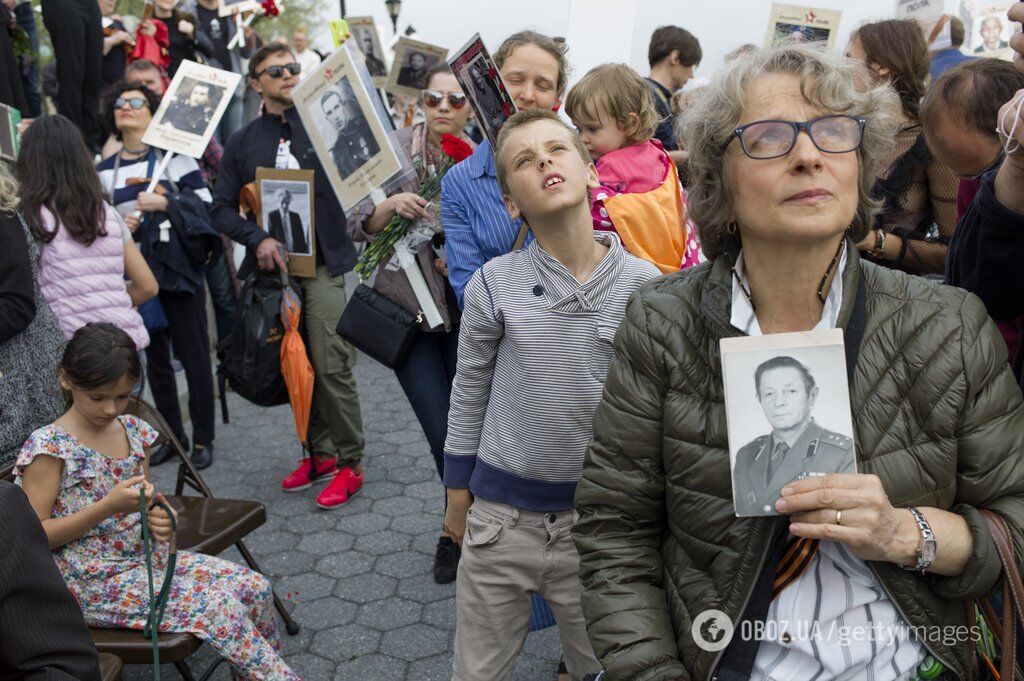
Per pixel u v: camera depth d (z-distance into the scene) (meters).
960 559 1.24
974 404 1.27
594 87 2.79
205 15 7.77
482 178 2.75
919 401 1.26
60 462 2.53
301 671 3.08
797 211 1.24
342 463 4.47
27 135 3.44
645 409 1.40
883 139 1.32
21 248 2.79
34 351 2.86
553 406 2.08
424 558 3.87
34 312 2.80
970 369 1.25
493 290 2.13
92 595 2.55
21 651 1.38
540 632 3.26
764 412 1.26
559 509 2.15
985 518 1.26
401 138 3.65
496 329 2.15
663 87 5.20
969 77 2.03
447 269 3.06
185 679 2.83
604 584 1.43
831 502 1.19
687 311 1.39
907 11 4.23
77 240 3.45
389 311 3.31
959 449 1.28
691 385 1.36
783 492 1.23
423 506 4.40
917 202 3.03
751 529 1.31
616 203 2.62
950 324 1.27
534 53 3.01
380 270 3.41
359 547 3.98
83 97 6.59
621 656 1.37
